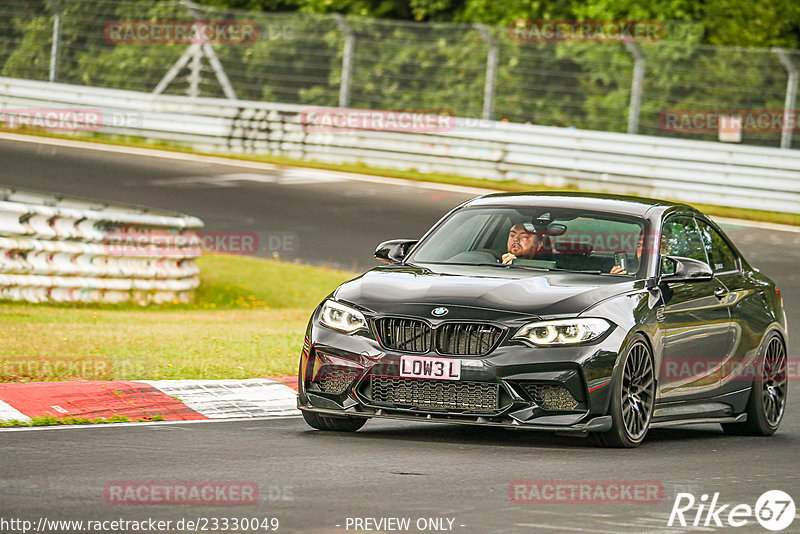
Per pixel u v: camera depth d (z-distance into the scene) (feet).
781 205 297.53
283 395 116.37
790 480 85.51
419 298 94.94
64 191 279.28
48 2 409.90
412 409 92.89
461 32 414.00
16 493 70.95
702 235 113.09
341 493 73.82
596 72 379.35
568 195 111.96
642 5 417.28
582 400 92.12
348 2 474.08
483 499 73.31
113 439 91.71
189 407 108.06
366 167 342.64
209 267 224.12
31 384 109.60
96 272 185.78
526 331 91.86
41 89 375.45
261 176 319.47
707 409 107.55
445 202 294.87
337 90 407.23
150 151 350.23
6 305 169.58
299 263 231.71
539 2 442.50
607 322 93.66
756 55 363.97
